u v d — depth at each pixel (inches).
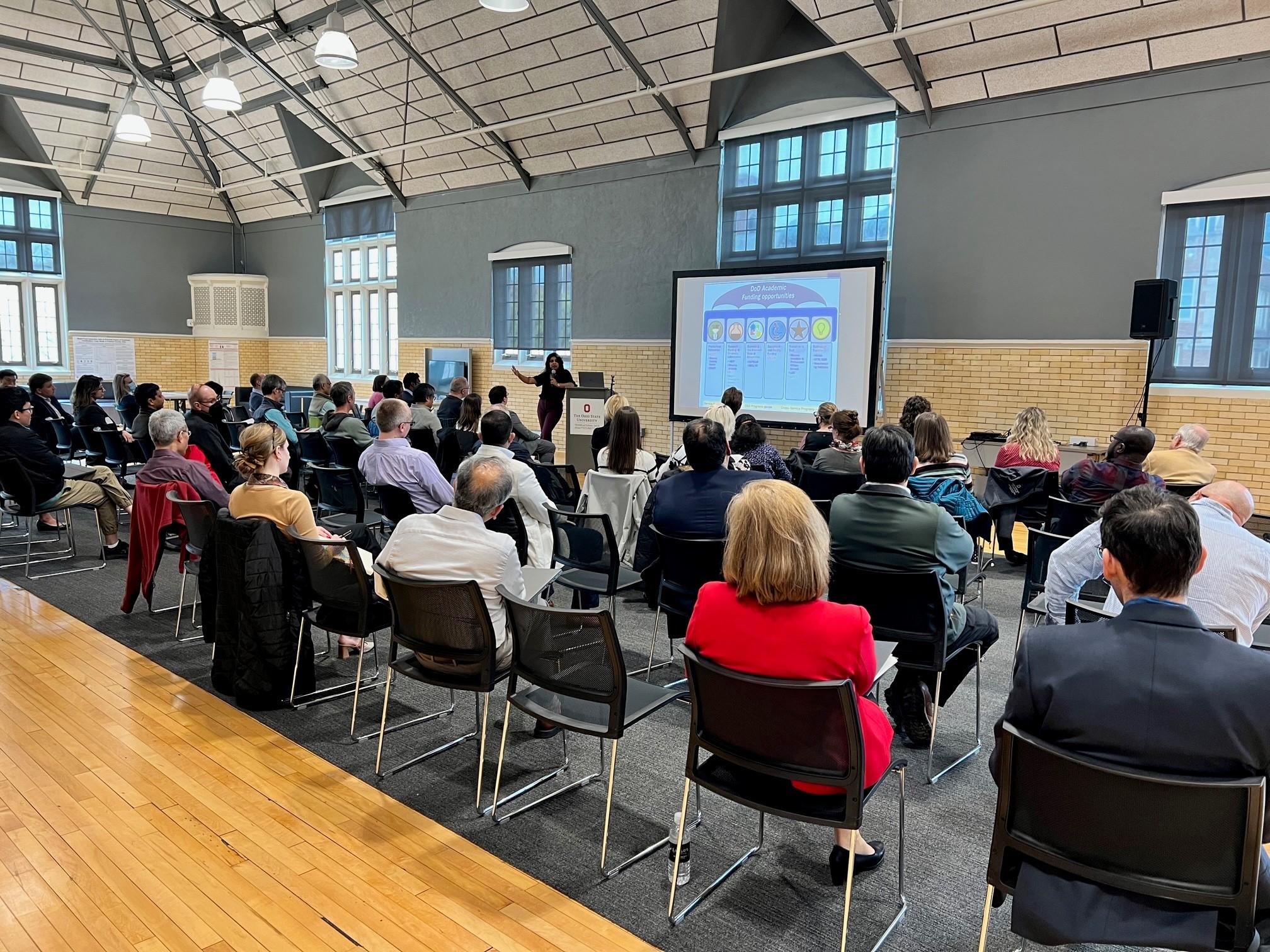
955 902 86.0
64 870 90.4
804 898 86.5
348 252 570.9
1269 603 90.2
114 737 122.9
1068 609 96.3
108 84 494.3
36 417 304.2
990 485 206.5
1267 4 232.7
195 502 145.7
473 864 92.2
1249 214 251.9
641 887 88.0
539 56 369.7
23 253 552.4
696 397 375.9
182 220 615.8
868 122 332.8
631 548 159.3
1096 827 56.6
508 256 462.0
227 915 83.0
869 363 317.4
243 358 631.8
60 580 207.5
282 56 440.1
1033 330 293.4
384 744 121.7
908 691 120.6
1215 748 52.2
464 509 104.7
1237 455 259.1
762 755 74.9
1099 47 263.4
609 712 93.1
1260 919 58.6
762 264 366.9
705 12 314.5
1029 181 289.4
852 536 107.3
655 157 397.1
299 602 133.5
